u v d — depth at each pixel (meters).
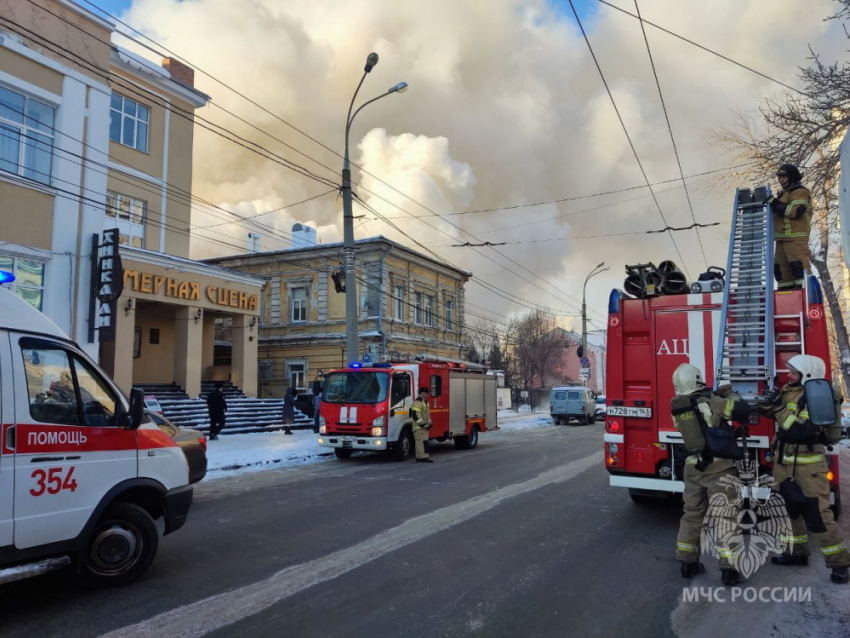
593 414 34.03
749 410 5.33
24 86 14.88
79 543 4.88
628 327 7.84
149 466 5.48
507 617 4.60
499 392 45.19
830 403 5.11
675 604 4.90
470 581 5.44
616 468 7.72
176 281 22.09
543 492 10.08
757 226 7.09
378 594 5.09
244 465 13.83
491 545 6.68
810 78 12.54
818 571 5.77
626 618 4.60
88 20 16.38
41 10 15.27
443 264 37.78
